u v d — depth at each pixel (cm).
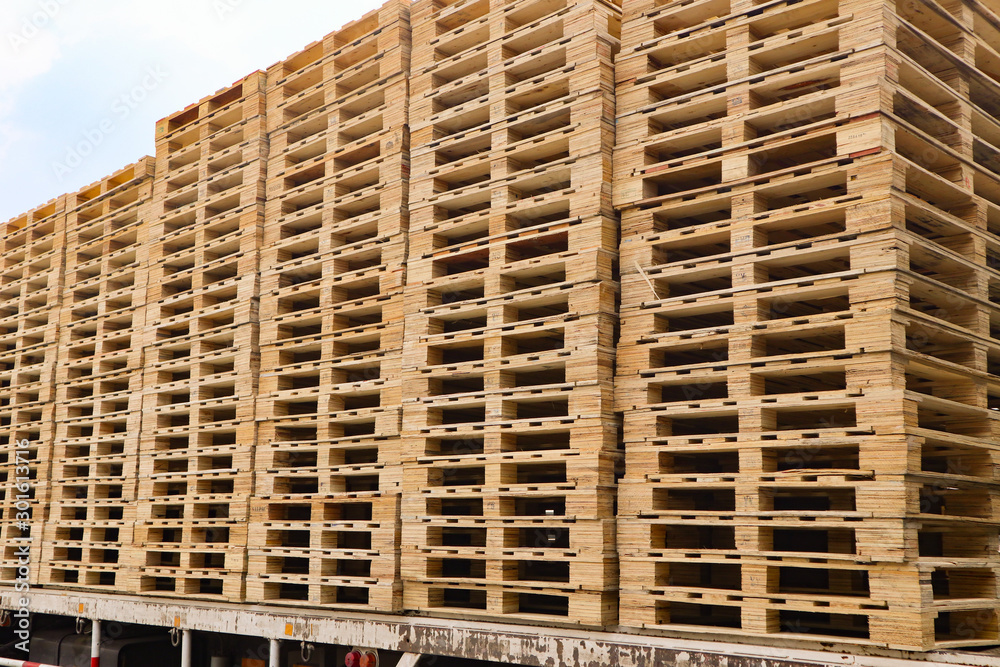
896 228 746
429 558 991
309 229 1298
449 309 1020
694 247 951
